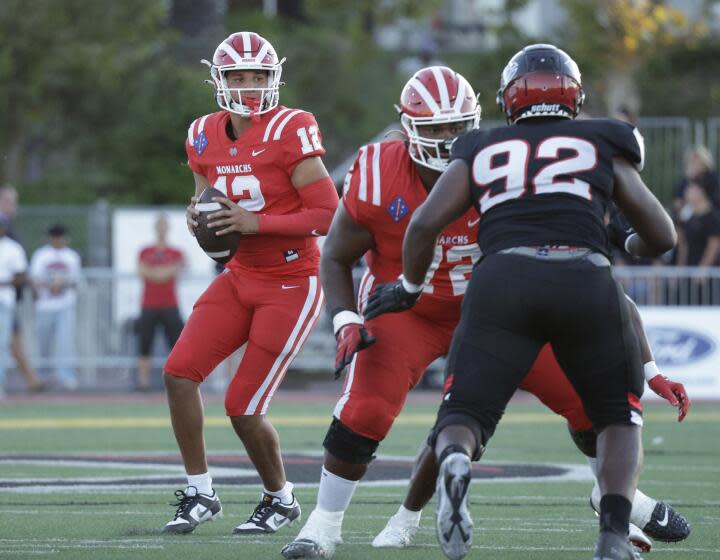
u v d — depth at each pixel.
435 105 17.75
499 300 15.30
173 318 51.97
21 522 21.88
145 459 32.06
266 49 20.92
